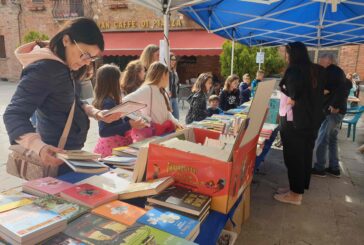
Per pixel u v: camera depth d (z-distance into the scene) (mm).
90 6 13836
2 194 1090
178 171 1303
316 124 2898
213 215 1222
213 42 11523
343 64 10594
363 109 6059
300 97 2764
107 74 2279
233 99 5449
